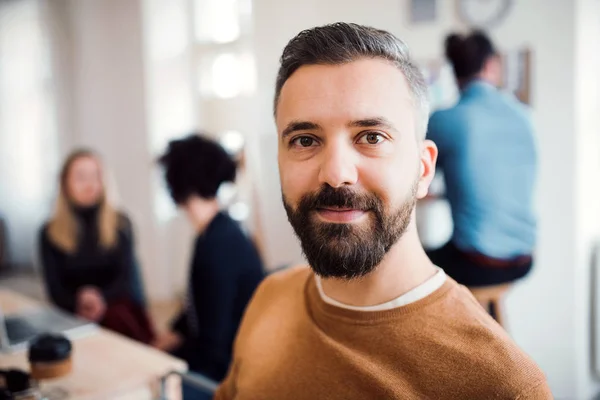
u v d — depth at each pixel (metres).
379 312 0.65
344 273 0.61
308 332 0.72
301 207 0.62
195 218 1.64
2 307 1.84
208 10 4.15
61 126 4.80
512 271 1.84
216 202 1.64
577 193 2.34
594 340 2.50
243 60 3.95
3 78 5.01
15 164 5.14
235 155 1.80
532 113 2.40
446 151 1.79
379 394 0.62
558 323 2.44
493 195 1.77
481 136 1.74
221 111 4.14
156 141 4.21
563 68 2.31
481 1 2.47
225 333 1.51
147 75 4.12
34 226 5.21
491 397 0.56
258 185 3.40
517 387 0.56
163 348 1.82
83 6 4.35
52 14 4.68
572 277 2.39
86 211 2.49
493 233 1.79
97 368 1.25
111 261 2.50
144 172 4.25
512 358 0.58
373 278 0.65
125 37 4.19
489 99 1.77
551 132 2.37
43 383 1.17
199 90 4.24
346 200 0.59
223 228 1.58
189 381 1.22
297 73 0.62
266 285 0.93
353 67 0.59
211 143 1.64
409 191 0.61
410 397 0.60
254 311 0.90
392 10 2.72
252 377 0.76
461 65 1.80
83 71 4.48
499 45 2.45
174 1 4.16
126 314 2.26
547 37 2.33
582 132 2.34
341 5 2.89
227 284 1.52
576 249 2.37
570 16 2.27
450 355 0.60
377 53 0.60
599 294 2.45
